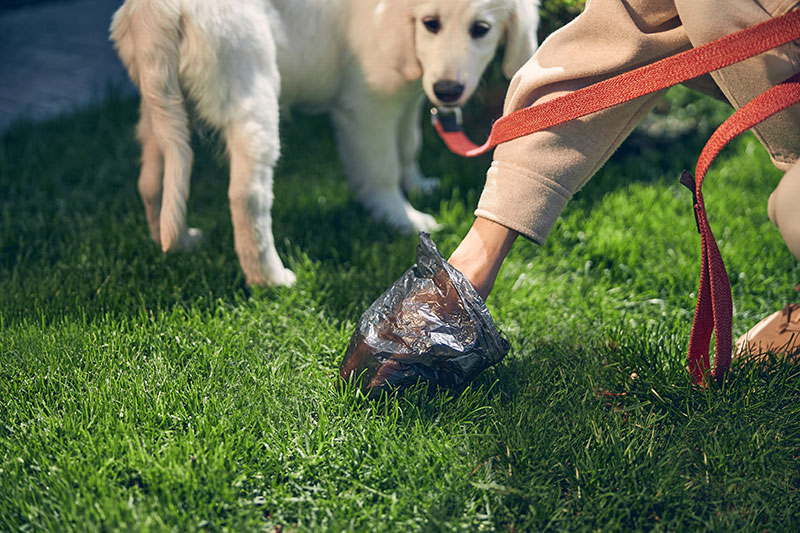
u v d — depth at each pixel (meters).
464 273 0.83
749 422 0.82
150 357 0.90
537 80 0.79
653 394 0.85
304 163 1.40
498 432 0.81
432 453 0.79
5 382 0.85
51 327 0.92
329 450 0.79
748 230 1.14
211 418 0.81
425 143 1.46
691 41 0.75
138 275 1.04
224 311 0.98
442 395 0.83
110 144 1.46
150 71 0.94
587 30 0.78
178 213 0.97
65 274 1.05
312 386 0.87
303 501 0.75
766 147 0.77
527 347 0.94
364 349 0.83
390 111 1.16
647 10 0.77
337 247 1.14
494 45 1.06
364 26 1.10
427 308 0.81
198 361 0.89
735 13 0.72
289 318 0.98
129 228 1.15
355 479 0.78
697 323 0.83
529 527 0.74
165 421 0.82
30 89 1.80
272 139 1.00
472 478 0.77
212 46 0.94
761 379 0.85
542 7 1.14
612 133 0.80
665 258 1.10
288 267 1.10
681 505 0.75
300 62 1.10
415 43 1.07
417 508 0.75
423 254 0.82
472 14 1.02
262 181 0.99
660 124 1.44
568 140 0.79
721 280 0.79
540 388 0.87
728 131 0.73
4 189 1.28
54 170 1.35
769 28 0.70
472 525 0.74
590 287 1.06
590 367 0.89
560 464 0.78
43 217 1.20
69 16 2.39
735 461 0.79
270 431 0.81
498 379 0.87
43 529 0.71
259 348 0.92
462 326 0.80
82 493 0.73
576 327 0.97
